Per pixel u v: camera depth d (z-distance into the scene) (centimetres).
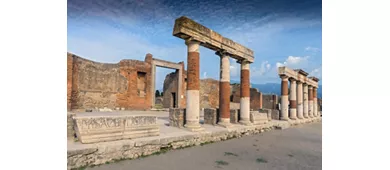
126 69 2658
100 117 725
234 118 1509
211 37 1228
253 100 3562
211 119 1391
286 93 2122
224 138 1184
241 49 1491
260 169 719
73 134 765
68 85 2022
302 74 2533
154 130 867
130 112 2322
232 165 742
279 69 2112
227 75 1369
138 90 2828
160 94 6097
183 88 3306
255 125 1512
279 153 957
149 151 795
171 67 3145
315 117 2952
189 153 852
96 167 632
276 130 1709
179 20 1062
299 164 801
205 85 3741
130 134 785
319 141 1313
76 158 608
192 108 1096
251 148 1016
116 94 2545
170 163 716
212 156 834
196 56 1135
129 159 724
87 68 2255
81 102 2192
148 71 2891
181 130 1070
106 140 717
